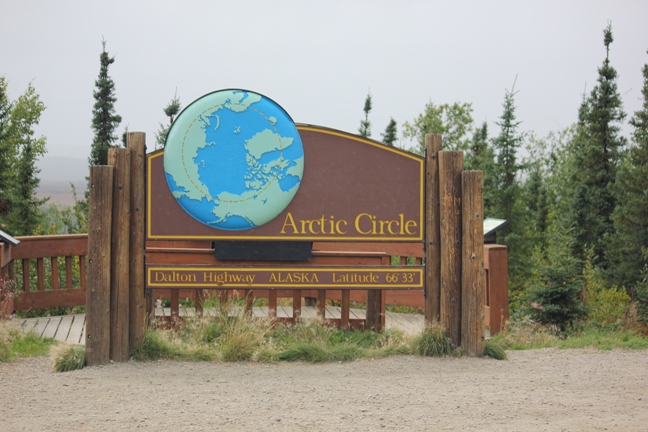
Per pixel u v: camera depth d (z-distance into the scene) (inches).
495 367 301.7
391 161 334.0
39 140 1171.9
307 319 366.0
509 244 674.8
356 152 333.1
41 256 447.2
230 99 327.0
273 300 383.2
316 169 332.2
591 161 788.0
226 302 370.6
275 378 281.6
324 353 315.9
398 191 333.7
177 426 209.8
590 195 772.6
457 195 327.6
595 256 711.7
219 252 334.0
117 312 308.7
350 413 224.2
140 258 317.1
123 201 310.3
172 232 325.1
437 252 332.5
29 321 427.2
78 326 413.4
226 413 224.5
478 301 323.6
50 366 301.7
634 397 245.1
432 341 325.4
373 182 333.4
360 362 313.9
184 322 367.6
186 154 324.5
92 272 303.7
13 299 431.2
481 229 324.2
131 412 225.8
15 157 935.0
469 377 281.4
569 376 281.7
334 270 330.3
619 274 691.4
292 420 216.2
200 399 243.8
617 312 502.0
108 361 306.0
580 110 892.0
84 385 266.5
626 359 320.5
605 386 263.3
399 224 334.0
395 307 528.4
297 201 331.9
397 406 233.1
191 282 322.7
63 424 211.8
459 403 236.5
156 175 323.6
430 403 237.0
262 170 327.9
